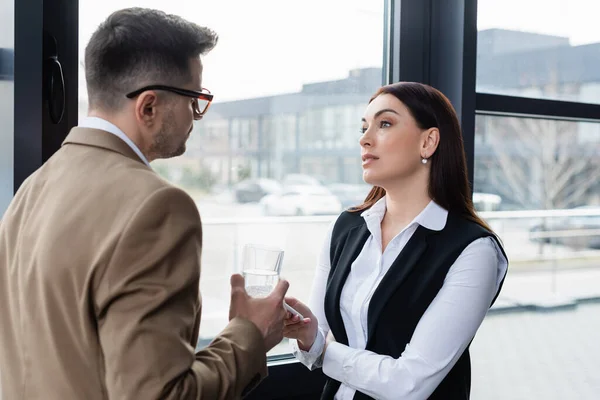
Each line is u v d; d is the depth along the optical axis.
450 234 1.41
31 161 1.39
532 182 2.25
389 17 1.99
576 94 2.26
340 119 1.99
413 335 1.36
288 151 1.92
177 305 0.86
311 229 2.02
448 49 1.96
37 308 0.87
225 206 1.84
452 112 1.48
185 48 0.98
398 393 1.31
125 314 0.82
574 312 2.43
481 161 2.12
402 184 1.48
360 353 1.39
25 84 1.37
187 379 0.85
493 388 2.27
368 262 1.49
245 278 1.14
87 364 0.84
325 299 1.52
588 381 2.46
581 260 2.42
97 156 0.93
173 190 0.87
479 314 1.35
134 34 0.94
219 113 1.78
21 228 0.94
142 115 0.95
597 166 2.39
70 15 1.53
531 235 2.29
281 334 1.07
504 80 2.10
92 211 0.86
